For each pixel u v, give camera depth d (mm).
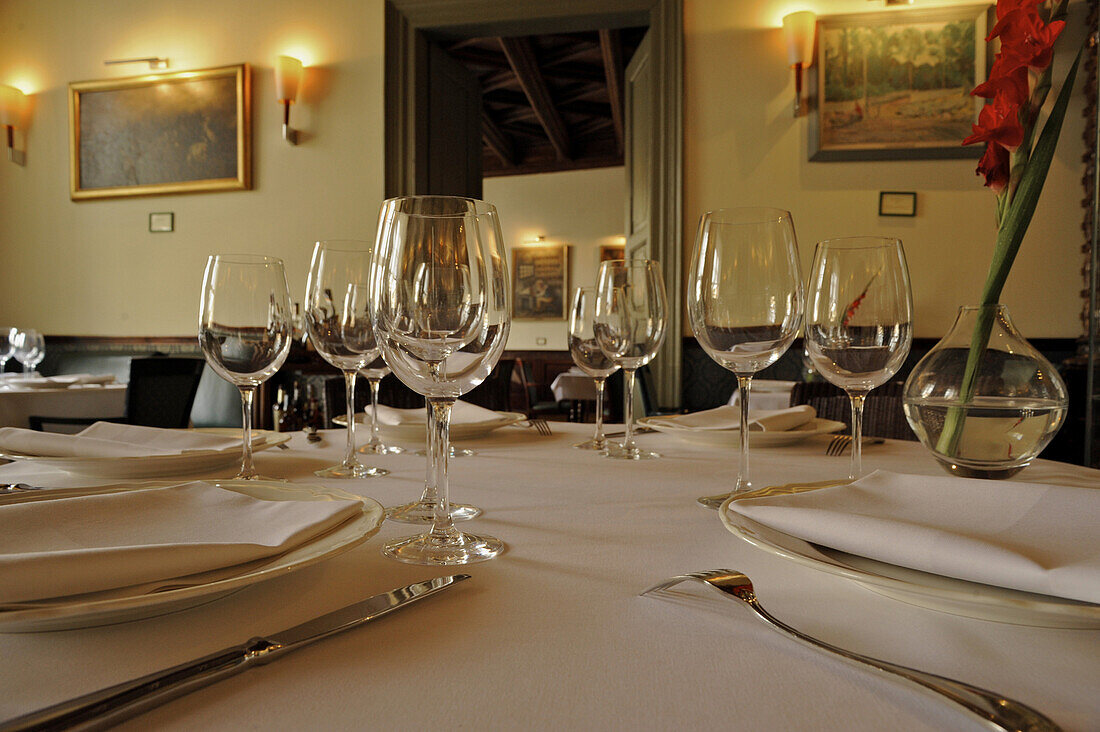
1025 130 587
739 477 616
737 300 593
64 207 4680
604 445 947
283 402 3543
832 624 310
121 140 4535
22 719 207
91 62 4629
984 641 287
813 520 367
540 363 8680
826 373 612
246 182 4316
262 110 4340
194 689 241
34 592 276
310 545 356
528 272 8953
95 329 4621
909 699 242
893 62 3418
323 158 4246
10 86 4688
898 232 3461
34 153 4734
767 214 598
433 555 418
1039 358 606
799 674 262
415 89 4078
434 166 4316
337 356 763
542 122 7641
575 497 608
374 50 4168
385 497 617
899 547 329
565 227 8875
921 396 641
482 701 241
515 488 650
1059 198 3318
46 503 389
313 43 4258
